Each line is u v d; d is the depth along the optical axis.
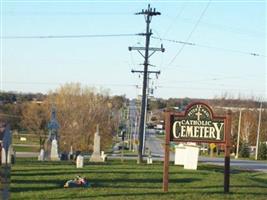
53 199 17.27
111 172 27.08
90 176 24.69
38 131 95.19
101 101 96.44
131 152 98.38
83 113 91.56
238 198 18.39
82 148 89.25
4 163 13.30
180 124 19.36
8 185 13.32
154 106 173.50
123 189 20.00
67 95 93.81
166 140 19.42
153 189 20.25
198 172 29.44
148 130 174.25
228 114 19.44
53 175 24.95
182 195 18.48
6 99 132.00
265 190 21.50
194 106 19.28
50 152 53.56
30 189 19.78
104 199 17.23
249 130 108.19
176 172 28.78
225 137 19.47
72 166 32.75
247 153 91.06
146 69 50.22
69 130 89.00
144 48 50.25
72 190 19.48
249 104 129.50
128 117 144.50
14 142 112.56
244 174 36.94
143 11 49.62
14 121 112.56
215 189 20.88
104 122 94.56
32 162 40.19
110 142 97.81
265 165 57.12
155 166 34.88
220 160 65.00
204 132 19.38
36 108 96.06
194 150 34.28
